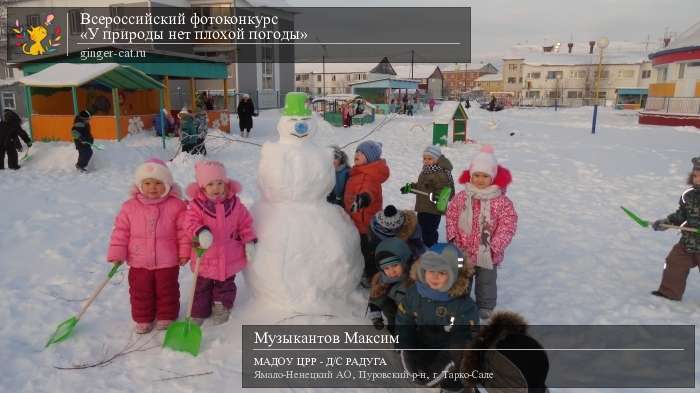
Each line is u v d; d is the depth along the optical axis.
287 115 3.88
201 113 13.50
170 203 3.76
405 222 3.99
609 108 50.06
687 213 4.39
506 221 3.91
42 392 3.06
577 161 12.76
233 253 3.79
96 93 16.58
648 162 12.54
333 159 4.05
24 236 6.11
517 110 46.38
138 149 12.66
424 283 2.98
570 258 5.70
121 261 3.70
